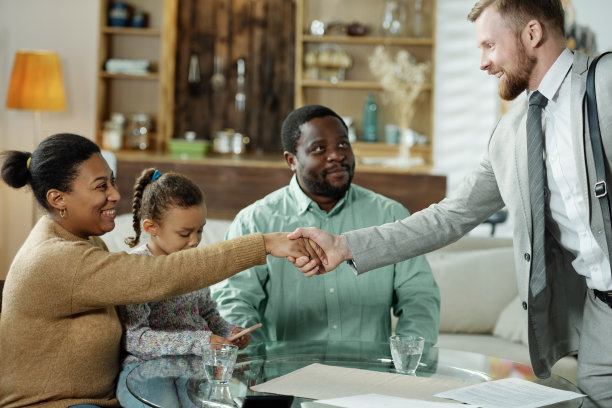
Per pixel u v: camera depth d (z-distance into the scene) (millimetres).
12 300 1679
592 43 5707
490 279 3316
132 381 1581
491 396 1520
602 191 1686
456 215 2023
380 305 2225
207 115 6023
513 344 3096
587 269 1810
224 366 1533
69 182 1729
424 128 5816
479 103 5961
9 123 5531
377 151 5668
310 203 2270
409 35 5727
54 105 5121
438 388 1584
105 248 1977
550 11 1771
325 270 1972
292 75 5980
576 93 1721
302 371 1686
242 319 2125
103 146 5578
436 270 3326
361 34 5641
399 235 1993
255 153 5957
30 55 5062
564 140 1783
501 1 1791
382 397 1490
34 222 5457
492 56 1828
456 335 3225
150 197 1917
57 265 1636
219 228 3094
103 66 5637
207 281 1700
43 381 1687
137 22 5645
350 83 5590
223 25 5977
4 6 5496
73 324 1690
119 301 1654
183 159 5074
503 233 5941
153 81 5789
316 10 5793
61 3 5504
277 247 1859
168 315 1936
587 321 1841
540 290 1799
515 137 1853
